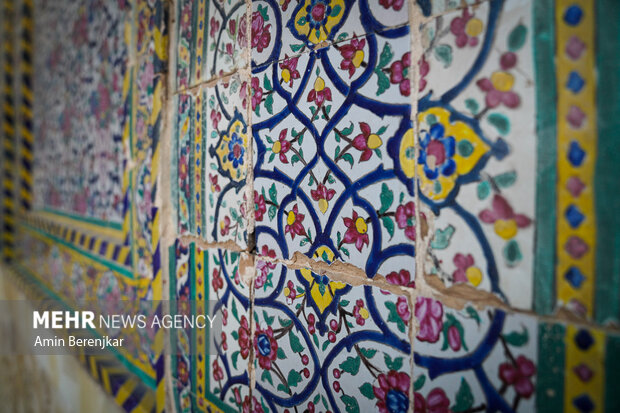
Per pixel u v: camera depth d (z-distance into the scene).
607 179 0.43
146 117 1.17
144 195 1.18
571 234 0.46
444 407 0.56
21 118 2.47
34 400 2.01
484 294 0.52
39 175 2.32
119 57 1.37
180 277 1.04
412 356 0.59
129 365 1.30
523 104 0.48
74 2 1.80
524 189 0.49
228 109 0.87
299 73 0.72
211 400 0.96
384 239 0.62
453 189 0.54
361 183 0.64
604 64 0.43
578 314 0.46
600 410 0.44
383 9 0.61
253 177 0.82
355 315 0.66
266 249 0.80
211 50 0.92
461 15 0.53
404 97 0.59
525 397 0.49
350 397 0.67
